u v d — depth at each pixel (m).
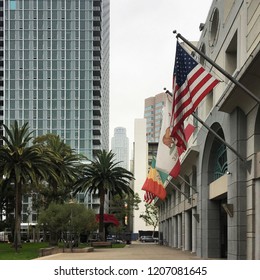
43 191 50.56
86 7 102.38
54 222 36.81
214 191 25.97
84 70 100.44
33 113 99.25
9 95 99.94
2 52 102.62
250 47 17.72
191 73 14.96
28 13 102.38
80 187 50.50
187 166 33.72
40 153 36.00
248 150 19.16
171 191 52.78
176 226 51.94
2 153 35.53
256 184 18.22
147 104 164.62
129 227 120.56
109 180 50.53
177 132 15.76
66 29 101.75
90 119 99.00
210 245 27.34
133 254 32.25
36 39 101.56
